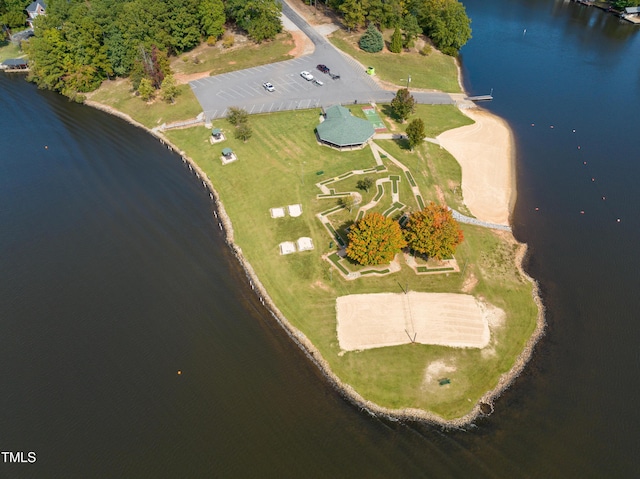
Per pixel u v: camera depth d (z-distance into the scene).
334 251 99.81
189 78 161.38
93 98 159.75
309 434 71.25
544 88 166.62
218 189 118.88
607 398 76.62
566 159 131.25
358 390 77.25
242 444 69.69
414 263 97.25
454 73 173.38
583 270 98.62
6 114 152.38
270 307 90.75
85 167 128.38
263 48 176.88
